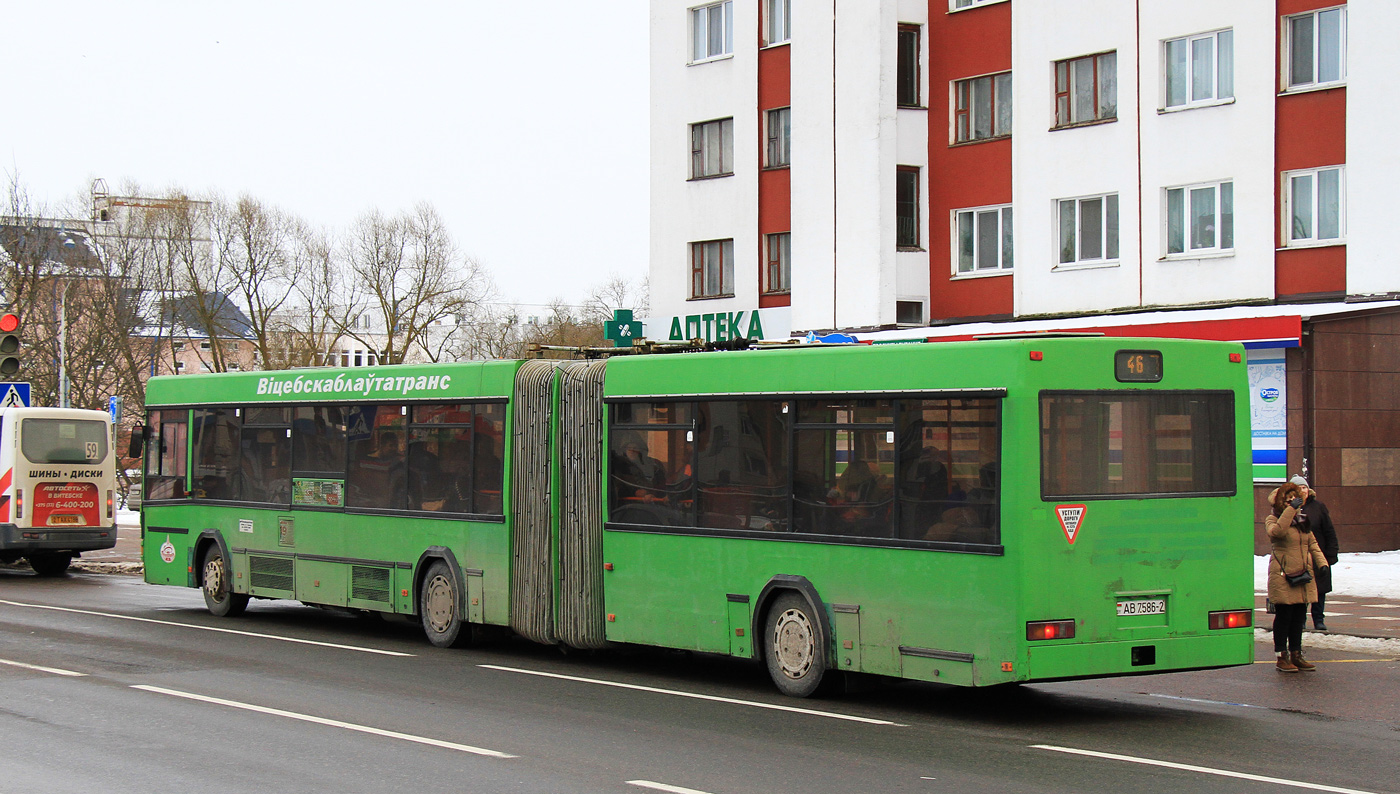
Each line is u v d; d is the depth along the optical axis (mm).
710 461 12188
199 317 55594
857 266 29984
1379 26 22922
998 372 10031
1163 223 25844
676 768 8516
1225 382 10789
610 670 13172
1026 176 27875
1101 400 10188
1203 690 11953
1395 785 7980
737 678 12641
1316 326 22125
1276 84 24312
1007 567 9828
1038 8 27656
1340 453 22219
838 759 8781
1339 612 16578
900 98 30031
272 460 17297
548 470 13758
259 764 8680
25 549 24359
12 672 12836
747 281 32812
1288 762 8680
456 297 57969
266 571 17250
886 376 10789
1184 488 10500
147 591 22328
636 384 12914
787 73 32094
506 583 14102
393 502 15531
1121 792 7801
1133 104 26203
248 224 56750
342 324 57906
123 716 10469
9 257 44156
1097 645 10016
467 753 9000
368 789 7973
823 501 11188
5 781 8234
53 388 44906
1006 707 11016
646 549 12711
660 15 34719
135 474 53125
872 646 10742
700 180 33812
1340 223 23656
